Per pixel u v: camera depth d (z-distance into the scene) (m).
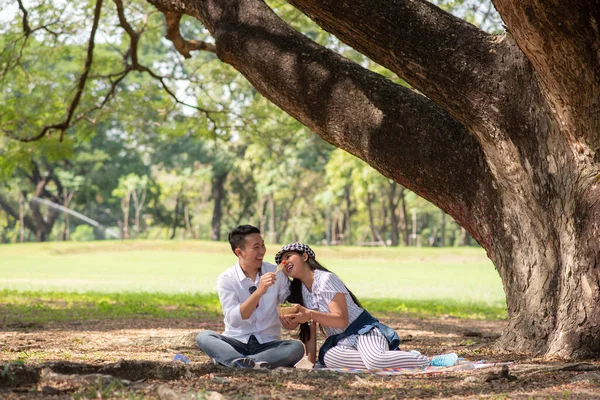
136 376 5.06
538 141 6.59
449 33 6.68
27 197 64.12
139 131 52.16
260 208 71.38
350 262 43.94
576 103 6.00
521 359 6.41
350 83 7.52
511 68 6.54
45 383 4.61
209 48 13.01
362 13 6.66
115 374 4.99
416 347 8.21
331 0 6.67
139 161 60.66
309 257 5.93
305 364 5.93
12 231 69.50
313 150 53.41
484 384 4.98
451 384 5.01
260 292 5.74
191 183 62.06
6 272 32.09
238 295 5.93
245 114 19.81
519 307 6.96
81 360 6.49
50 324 10.74
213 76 19.94
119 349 7.66
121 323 11.23
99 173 59.38
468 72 6.62
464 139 7.21
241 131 20.11
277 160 51.03
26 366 4.75
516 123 6.61
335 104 7.54
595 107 6.00
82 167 60.56
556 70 5.80
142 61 52.53
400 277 33.00
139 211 68.50
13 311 12.98
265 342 5.91
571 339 6.38
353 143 7.59
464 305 18.58
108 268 36.41
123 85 50.97
